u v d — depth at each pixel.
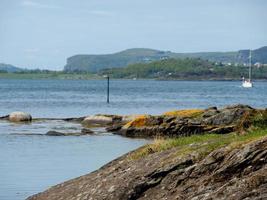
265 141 27.83
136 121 80.75
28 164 54.91
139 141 74.31
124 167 33.97
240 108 76.62
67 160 57.47
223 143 30.69
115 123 97.00
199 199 26.72
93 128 92.31
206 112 78.94
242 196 25.20
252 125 36.56
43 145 70.12
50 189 36.34
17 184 45.38
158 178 30.44
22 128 93.25
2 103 174.62
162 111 142.38
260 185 25.50
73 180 36.56
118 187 30.97
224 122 75.94
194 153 30.44
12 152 63.50
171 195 28.64
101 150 65.38
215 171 28.41
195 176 29.06
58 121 106.12
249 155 27.59
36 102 180.75
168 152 33.12
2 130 89.50
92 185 33.16
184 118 78.50
